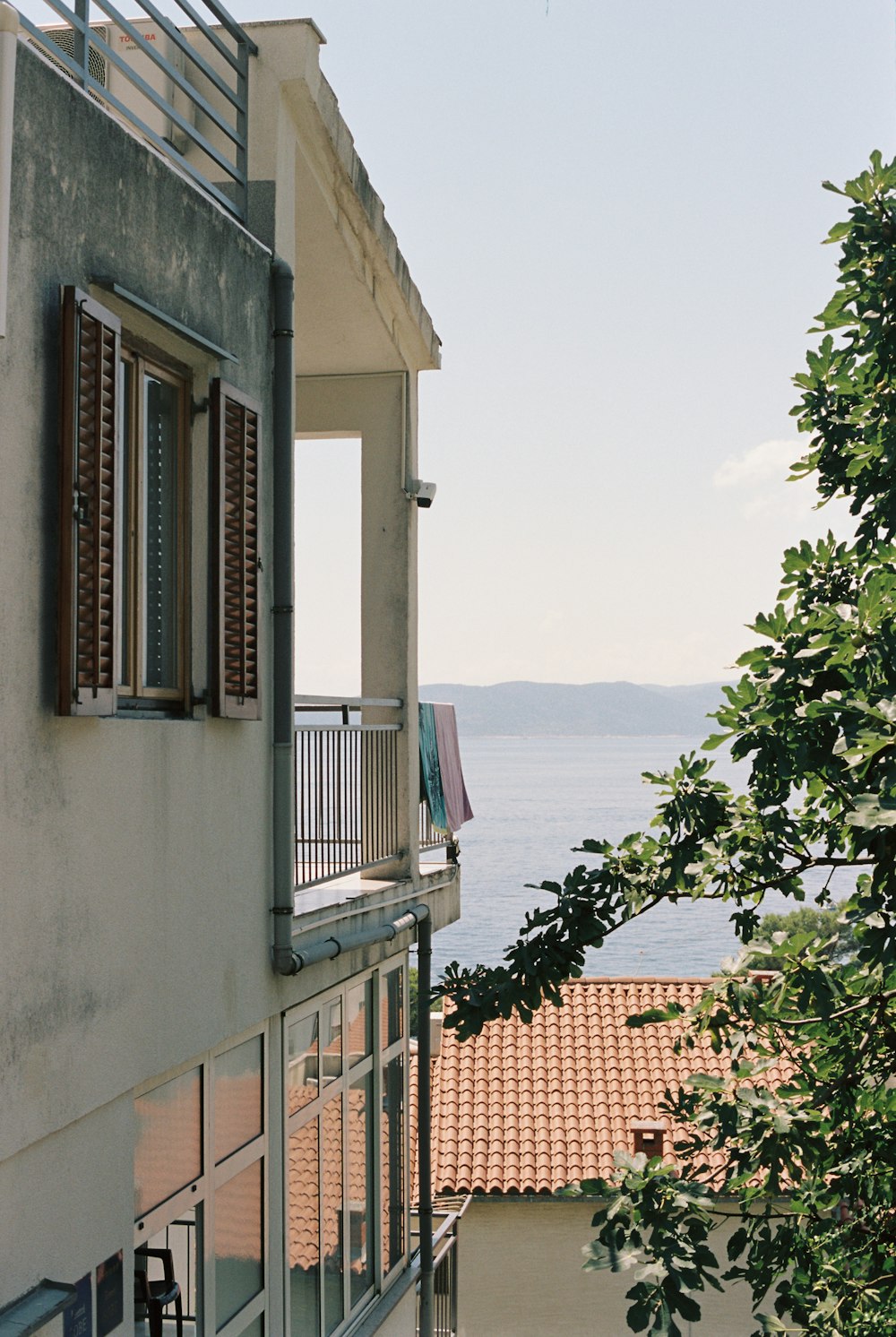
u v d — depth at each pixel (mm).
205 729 6648
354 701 9820
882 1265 7582
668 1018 8266
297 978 8055
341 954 9008
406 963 11180
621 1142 18750
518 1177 18281
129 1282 5656
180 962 6254
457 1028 7438
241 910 7094
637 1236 7301
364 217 9625
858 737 5918
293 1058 8320
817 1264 7676
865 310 7371
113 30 8820
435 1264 11789
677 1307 7020
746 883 7656
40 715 4941
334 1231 9172
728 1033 8125
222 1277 6980
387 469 11289
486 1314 18469
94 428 5219
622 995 22234
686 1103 8047
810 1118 7645
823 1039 8109
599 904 7566
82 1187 5266
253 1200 7484
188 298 6527
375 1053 10195
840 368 8141
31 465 4887
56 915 5055
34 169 4957
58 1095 5031
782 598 7895
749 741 7008
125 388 6234
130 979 5695
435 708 12195
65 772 5129
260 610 7355
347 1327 9367
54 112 5117
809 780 7242
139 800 5824
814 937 7777
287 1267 7879
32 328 4922
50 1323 4887
